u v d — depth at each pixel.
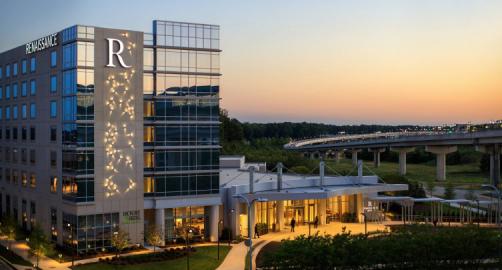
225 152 177.75
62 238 76.19
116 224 74.56
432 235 59.72
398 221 96.75
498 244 60.53
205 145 80.75
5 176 97.88
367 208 96.19
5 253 73.94
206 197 80.44
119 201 74.69
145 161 77.62
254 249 74.44
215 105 81.69
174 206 78.38
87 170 72.69
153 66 78.38
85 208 72.44
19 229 87.88
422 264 59.75
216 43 82.25
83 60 72.69
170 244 78.19
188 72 80.19
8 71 95.50
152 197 77.44
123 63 75.06
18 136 91.69
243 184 89.00
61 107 76.56
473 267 62.12
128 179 75.44
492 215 100.19
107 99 74.06
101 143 73.56
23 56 89.12
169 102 78.88
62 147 76.12
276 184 89.94
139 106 76.31
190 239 79.94
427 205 115.94
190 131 79.88
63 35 75.75
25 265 67.62
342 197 96.94
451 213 103.25
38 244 67.31
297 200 90.81
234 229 81.69
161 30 78.56
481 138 171.38
